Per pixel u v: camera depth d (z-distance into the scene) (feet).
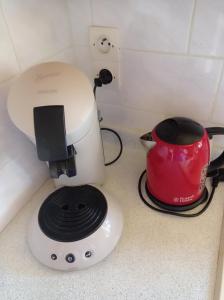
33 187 1.98
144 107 2.16
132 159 2.32
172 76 1.88
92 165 1.74
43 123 1.12
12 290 1.44
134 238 1.65
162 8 1.63
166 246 1.60
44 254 1.46
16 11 1.48
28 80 1.31
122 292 1.39
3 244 1.68
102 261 1.53
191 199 1.76
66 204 1.61
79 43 2.06
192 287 1.39
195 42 1.67
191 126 1.59
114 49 1.94
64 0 1.87
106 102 2.28
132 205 1.88
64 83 1.28
